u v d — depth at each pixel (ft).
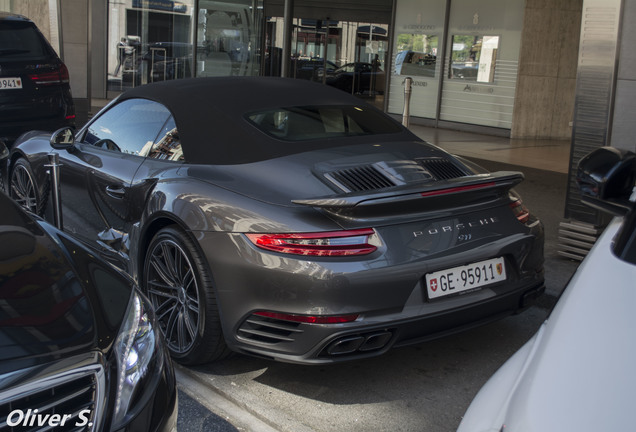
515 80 47.42
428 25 52.65
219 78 14.67
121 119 14.78
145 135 13.84
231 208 10.84
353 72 59.36
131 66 63.93
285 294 10.09
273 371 12.03
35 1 51.80
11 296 7.55
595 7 16.70
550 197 25.76
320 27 59.26
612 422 4.26
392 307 10.17
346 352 10.12
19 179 18.79
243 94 13.60
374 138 12.96
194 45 53.78
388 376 11.93
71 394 6.59
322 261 9.95
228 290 10.65
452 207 10.95
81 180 14.99
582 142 17.37
